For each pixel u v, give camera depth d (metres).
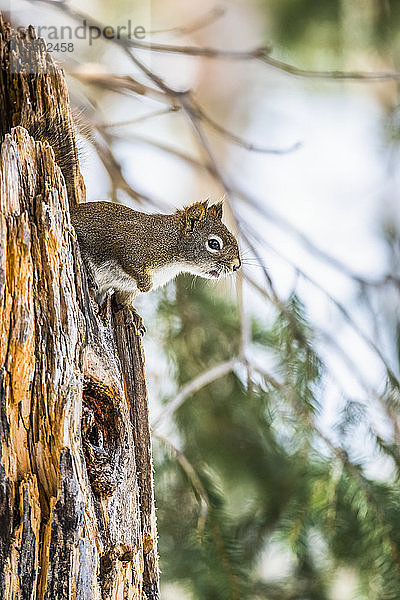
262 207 10.43
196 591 10.04
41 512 6.24
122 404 6.86
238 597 9.94
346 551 10.15
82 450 6.45
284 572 10.78
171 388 11.09
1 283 6.30
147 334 11.17
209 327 11.16
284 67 9.66
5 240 6.38
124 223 8.55
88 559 6.29
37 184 6.71
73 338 6.45
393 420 9.91
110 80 10.09
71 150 8.63
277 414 10.55
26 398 6.27
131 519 6.83
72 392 6.34
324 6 12.94
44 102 8.45
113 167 11.03
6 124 8.40
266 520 10.52
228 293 11.49
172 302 11.17
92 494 6.49
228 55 9.74
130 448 6.91
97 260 8.42
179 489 10.55
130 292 8.47
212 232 9.31
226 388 11.00
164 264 8.98
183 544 10.30
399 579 9.84
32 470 6.26
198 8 15.80
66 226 6.75
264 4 14.48
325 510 10.17
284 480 10.55
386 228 12.91
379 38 12.73
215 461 10.89
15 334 6.27
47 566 6.18
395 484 10.12
